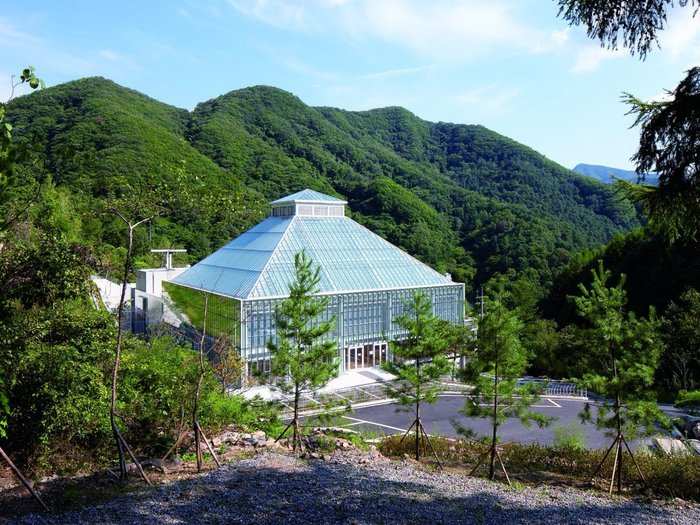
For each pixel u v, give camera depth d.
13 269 16.88
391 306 54.16
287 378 35.75
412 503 13.74
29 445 16.00
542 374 53.91
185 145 107.38
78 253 19.73
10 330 15.74
